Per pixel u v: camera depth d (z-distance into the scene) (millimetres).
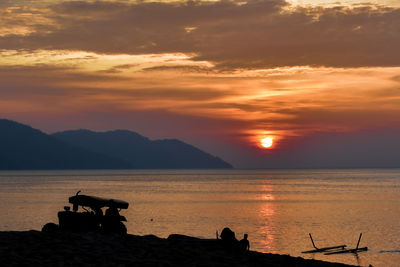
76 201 19531
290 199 114438
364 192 143375
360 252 42719
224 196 126125
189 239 19625
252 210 85000
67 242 16172
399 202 103875
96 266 13812
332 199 113812
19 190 156750
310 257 40500
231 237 18797
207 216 74000
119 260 14656
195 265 15078
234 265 15672
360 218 71375
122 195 130625
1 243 15398
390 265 37312
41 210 82562
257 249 44031
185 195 130625
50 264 13531
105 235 18281
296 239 50094
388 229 58500
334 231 56500
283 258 18328
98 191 151125
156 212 80250
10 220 67125
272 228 59344
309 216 74438
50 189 163625
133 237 18797
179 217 72188
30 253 14477
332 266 18016
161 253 16359
